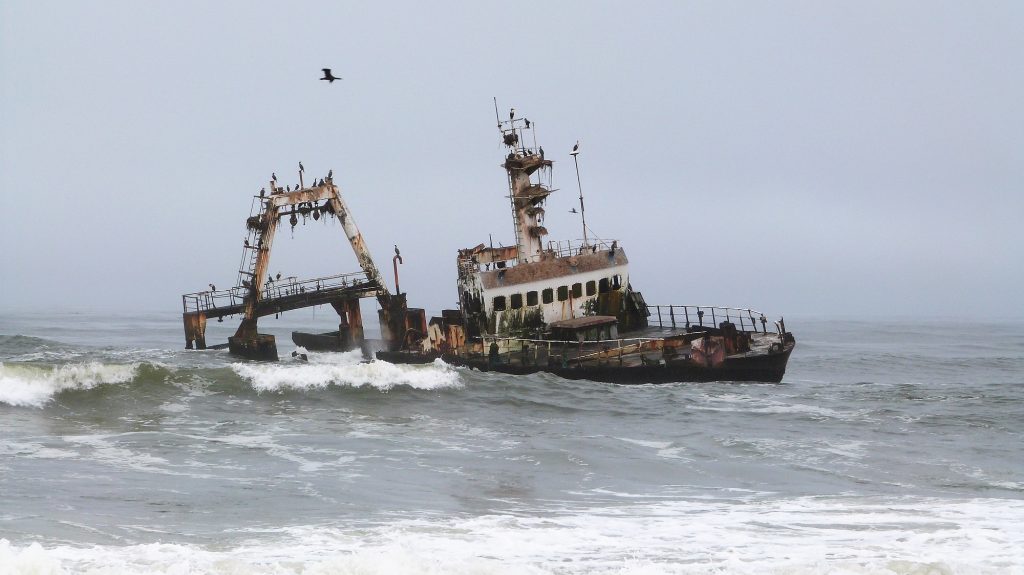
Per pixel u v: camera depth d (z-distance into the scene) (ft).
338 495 161.17
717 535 140.56
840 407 258.78
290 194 352.49
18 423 213.66
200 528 138.72
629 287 334.85
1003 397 277.85
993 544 136.15
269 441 204.54
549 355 294.25
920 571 120.47
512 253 330.54
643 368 287.28
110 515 143.64
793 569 120.06
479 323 305.94
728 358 293.43
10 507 144.97
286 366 260.83
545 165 327.06
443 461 189.47
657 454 200.03
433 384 263.29
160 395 242.58
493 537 136.46
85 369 242.17
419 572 114.11
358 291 354.54
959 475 186.39
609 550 131.54
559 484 174.40
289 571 114.62
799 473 186.29
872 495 169.37
